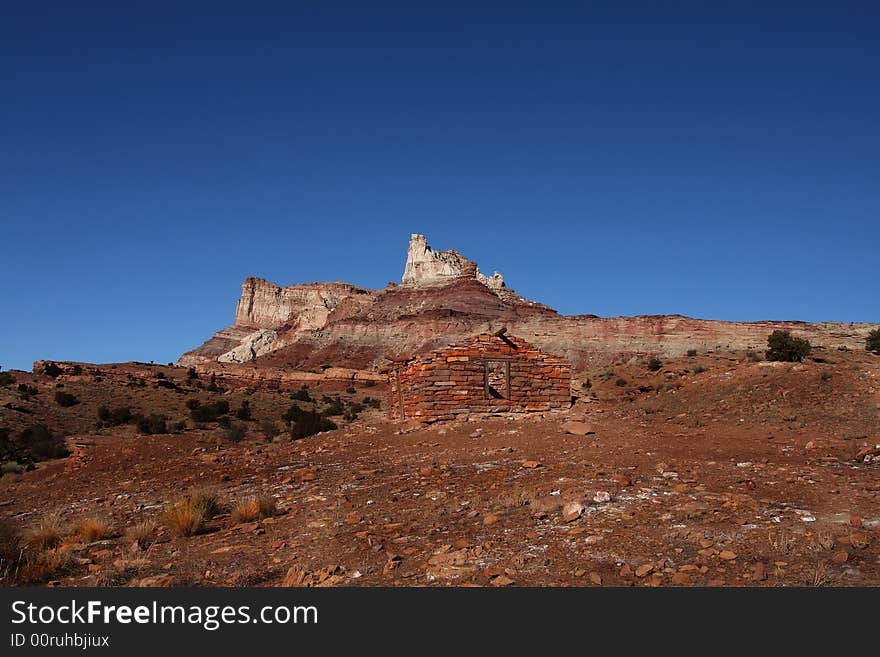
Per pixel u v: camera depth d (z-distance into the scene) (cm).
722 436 2073
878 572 739
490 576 816
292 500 1454
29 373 7988
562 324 13275
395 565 896
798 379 2900
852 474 1330
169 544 1177
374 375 11288
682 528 926
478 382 2602
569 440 1964
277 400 7962
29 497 2005
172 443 2703
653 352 11644
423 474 1602
